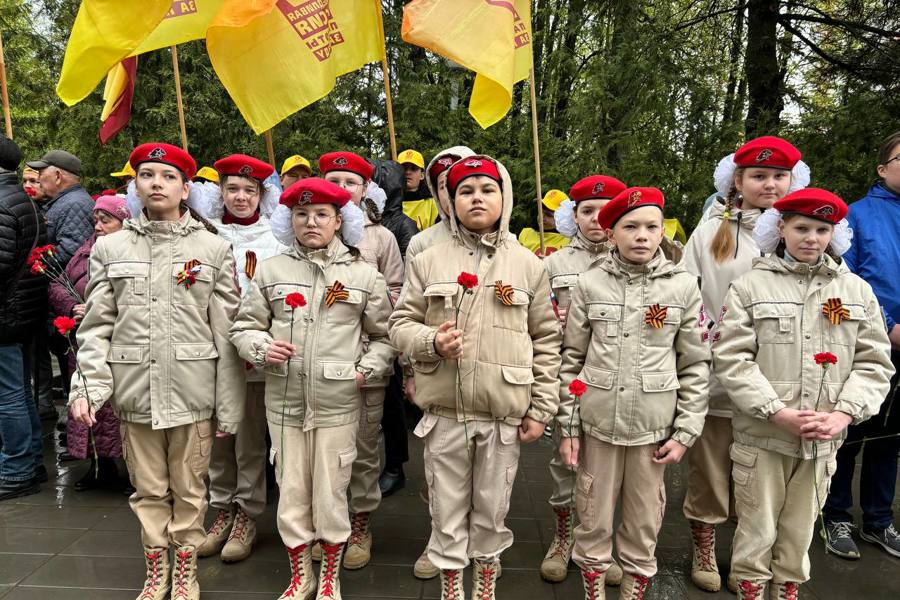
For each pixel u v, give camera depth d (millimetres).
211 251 2562
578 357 2490
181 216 2629
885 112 6852
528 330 2492
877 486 3113
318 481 2490
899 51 7254
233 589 2658
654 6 8477
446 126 8914
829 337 2285
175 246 2502
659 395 2324
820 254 2350
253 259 3209
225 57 3574
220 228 3285
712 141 7793
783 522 2350
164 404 2430
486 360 2312
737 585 2465
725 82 8914
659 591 2701
